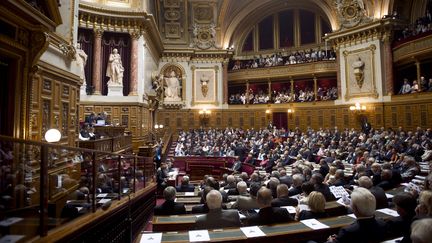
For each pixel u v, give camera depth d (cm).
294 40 2808
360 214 301
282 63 2709
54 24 601
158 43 2392
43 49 583
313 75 2533
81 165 357
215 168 1711
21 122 565
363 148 1335
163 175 1148
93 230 344
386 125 1986
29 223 263
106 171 433
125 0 1836
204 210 524
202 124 2725
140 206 611
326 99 2420
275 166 1338
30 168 269
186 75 2725
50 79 700
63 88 775
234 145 2006
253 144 2012
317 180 557
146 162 820
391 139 1453
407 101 1872
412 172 769
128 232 471
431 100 1738
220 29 2764
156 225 415
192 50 2706
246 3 2783
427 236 174
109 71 1820
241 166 1620
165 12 2659
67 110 801
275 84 2844
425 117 1773
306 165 945
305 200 466
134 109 1805
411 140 1372
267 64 2759
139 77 1861
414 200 331
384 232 299
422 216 291
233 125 2755
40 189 272
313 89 2667
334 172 789
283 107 2608
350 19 2189
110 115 1772
